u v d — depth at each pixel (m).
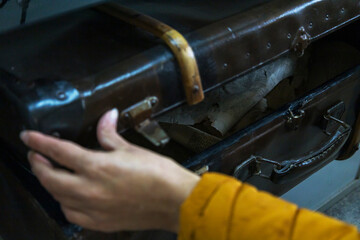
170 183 0.33
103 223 0.38
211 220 0.30
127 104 0.46
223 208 0.30
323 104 0.73
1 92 0.42
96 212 0.36
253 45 0.57
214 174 0.33
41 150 0.35
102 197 0.34
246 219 0.29
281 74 0.83
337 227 0.27
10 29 0.56
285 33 0.60
